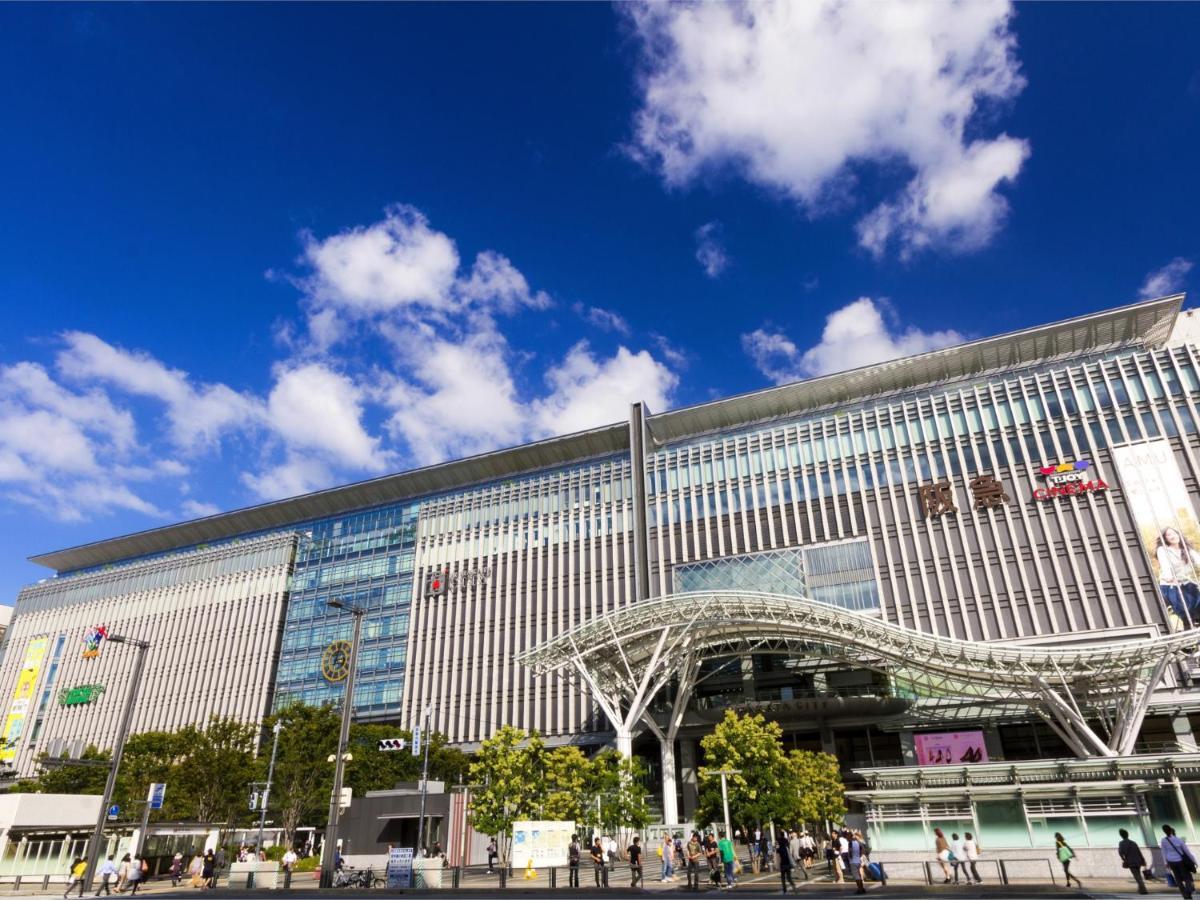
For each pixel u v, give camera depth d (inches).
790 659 2428.6
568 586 2994.6
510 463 3558.1
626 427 3284.9
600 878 1199.6
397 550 3555.6
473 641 3090.6
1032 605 2229.3
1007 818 1063.6
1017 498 2363.4
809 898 823.1
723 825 1455.5
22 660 4156.0
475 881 1229.7
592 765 1542.8
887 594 2418.8
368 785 2190.0
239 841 2096.5
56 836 1561.3
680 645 2075.5
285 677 3484.3
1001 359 2805.1
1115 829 1010.7
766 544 2667.3
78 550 4515.3
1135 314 2568.9
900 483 2549.2
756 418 3186.5
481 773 1558.8
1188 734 1913.1
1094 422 2347.4
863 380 2957.7
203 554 4018.2
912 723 2193.7
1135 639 2058.3
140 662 1425.9
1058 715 1685.5
